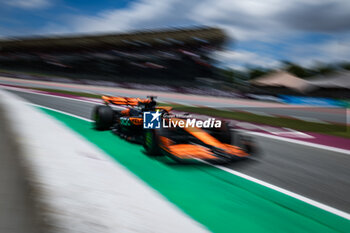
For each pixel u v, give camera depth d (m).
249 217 2.79
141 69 33.75
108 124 6.51
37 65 37.75
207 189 3.41
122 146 5.27
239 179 3.77
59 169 3.20
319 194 3.40
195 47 33.31
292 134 7.13
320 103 20.44
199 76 30.81
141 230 2.20
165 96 20.69
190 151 4.21
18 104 10.22
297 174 4.07
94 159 3.96
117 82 29.48
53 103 11.93
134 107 6.21
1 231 1.78
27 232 1.82
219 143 4.53
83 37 39.44
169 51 34.56
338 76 27.97
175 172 3.95
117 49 37.12
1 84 22.61
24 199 2.25
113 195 2.75
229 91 24.67
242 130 7.35
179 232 2.32
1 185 2.45
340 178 3.97
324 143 6.15
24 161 3.22
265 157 4.87
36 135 4.98
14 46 40.06
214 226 2.60
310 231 2.60
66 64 36.88
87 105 11.70
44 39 40.59
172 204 2.95
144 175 3.80
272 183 3.69
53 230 1.91
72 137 5.34
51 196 2.42
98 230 2.05
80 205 2.38
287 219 2.79
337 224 2.72
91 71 35.22
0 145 3.79
